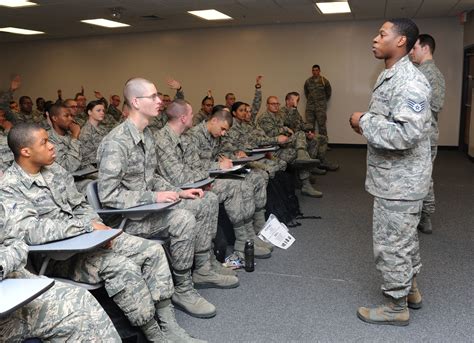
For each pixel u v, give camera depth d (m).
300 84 9.88
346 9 7.91
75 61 11.37
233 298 2.71
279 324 2.39
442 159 8.03
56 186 2.16
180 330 2.18
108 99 11.27
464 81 8.70
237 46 10.12
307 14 8.41
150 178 2.61
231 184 3.31
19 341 1.55
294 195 4.75
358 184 6.03
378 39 2.17
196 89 10.58
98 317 1.68
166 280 2.18
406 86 2.04
